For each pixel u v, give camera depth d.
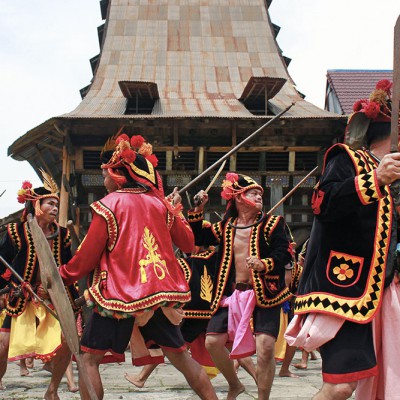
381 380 2.96
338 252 2.97
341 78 26.56
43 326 5.22
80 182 18.12
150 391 6.01
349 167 3.02
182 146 18.27
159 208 3.85
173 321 3.74
